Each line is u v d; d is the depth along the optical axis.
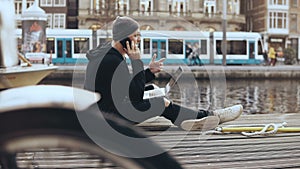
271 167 3.21
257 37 33.28
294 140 4.21
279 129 4.62
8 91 0.92
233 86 21.84
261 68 26.89
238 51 32.97
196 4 41.56
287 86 22.08
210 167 3.16
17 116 0.84
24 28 17.28
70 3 44.41
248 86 21.94
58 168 1.93
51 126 0.85
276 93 18.08
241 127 4.64
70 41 29.25
